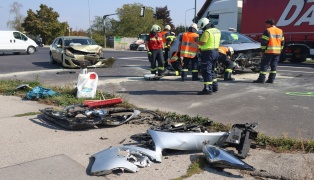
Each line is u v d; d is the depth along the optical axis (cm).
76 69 1428
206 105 710
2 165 405
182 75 1045
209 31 799
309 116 610
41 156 433
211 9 1981
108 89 918
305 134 506
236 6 1856
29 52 2706
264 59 972
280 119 592
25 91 865
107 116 605
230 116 618
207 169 391
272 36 948
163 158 423
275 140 466
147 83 1016
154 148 441
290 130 527
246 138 436
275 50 955
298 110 655
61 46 1515
